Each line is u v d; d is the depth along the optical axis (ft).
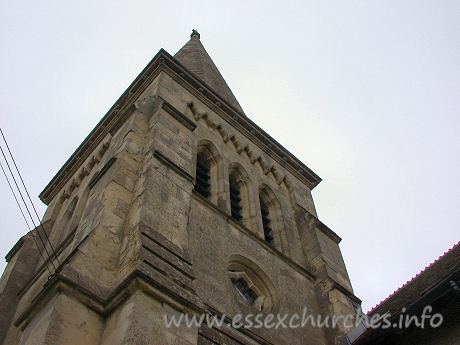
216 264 61.87
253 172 95.30
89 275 43.55
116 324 38.45
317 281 77.46
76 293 40.52
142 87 97.09
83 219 57.57
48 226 91.20
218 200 79.71
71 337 37.52
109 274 45.01
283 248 82.53
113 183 57.06
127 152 64.18
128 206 54.90
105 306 40.96
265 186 95.66
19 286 74.28
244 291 66.13
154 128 70.23
